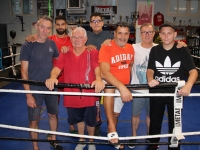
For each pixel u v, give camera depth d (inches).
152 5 318.0
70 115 90.7
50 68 91.4
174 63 78.3
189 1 324.5
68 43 119.6
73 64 83.0
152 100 85.2
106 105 79.0
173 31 75.9
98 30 115.0
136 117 102.7
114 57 85.4
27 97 89.2
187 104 173.0
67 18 325.7
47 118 142.0
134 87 67.0
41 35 86.6
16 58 339.0
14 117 145.5
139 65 95.7
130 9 325.4
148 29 91.3
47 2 324.5
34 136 95.0
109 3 325.7
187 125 132.9
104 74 74.5
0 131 122.6
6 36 336.8
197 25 330.3
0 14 334.6
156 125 87.0
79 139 105.7
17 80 69.3
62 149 102.2
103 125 132.9
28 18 333.4
